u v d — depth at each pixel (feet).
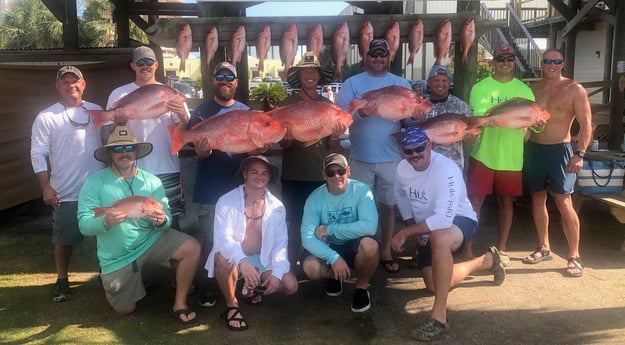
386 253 13.70
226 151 10.41
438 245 10.23
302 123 10.56
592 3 29.60
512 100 12.01
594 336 10.00
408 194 11.39
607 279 12.77
